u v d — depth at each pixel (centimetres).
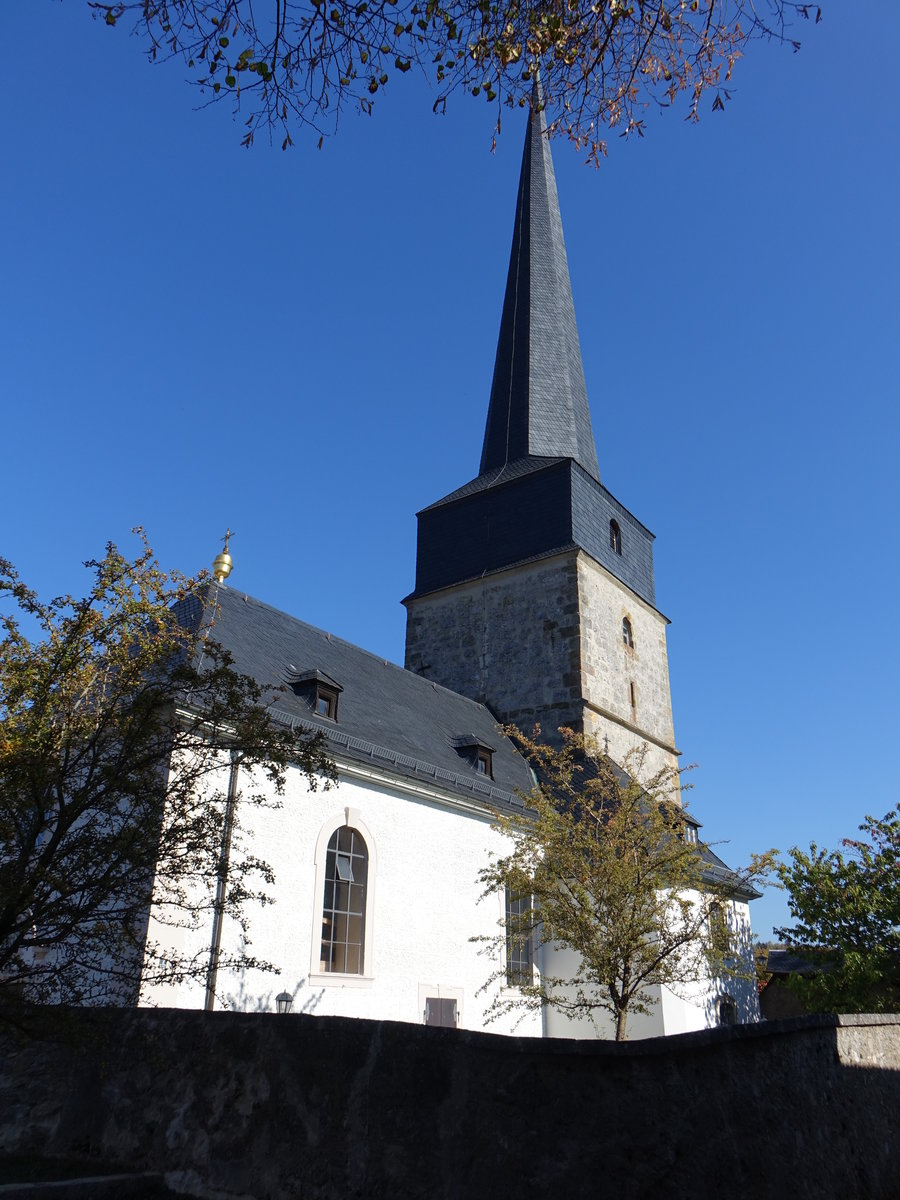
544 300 3198
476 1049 618
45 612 784
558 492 2661
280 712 1543
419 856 1670
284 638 1922
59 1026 687
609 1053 623
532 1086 610
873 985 1805
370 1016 1480
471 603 2716
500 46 620
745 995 2148
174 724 795
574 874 1323
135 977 729
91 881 689
